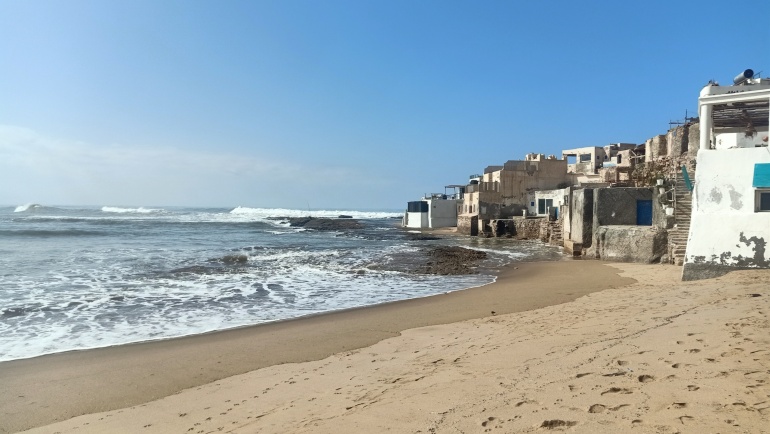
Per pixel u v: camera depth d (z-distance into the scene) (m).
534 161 54.81
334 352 9.55
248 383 7.59
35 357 9.56
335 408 5.79
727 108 17.88
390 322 12.38
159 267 23.17
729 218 14.93
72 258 26.09
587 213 28.69
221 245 36.97
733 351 5.92
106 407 7.02
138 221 73.25
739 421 3.97
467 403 5.31
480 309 13.66
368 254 30.59
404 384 6.47
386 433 4.73
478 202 52.97
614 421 4.31
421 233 59.06
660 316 8.84
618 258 25.11
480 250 33.34
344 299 16.31
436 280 20.75
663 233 23.14
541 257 29.41
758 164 14.58
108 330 11.84
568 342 7.64
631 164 50.09
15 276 19.70
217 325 12.51
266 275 21.75
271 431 5.24
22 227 52.81
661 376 5.34
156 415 6.39
